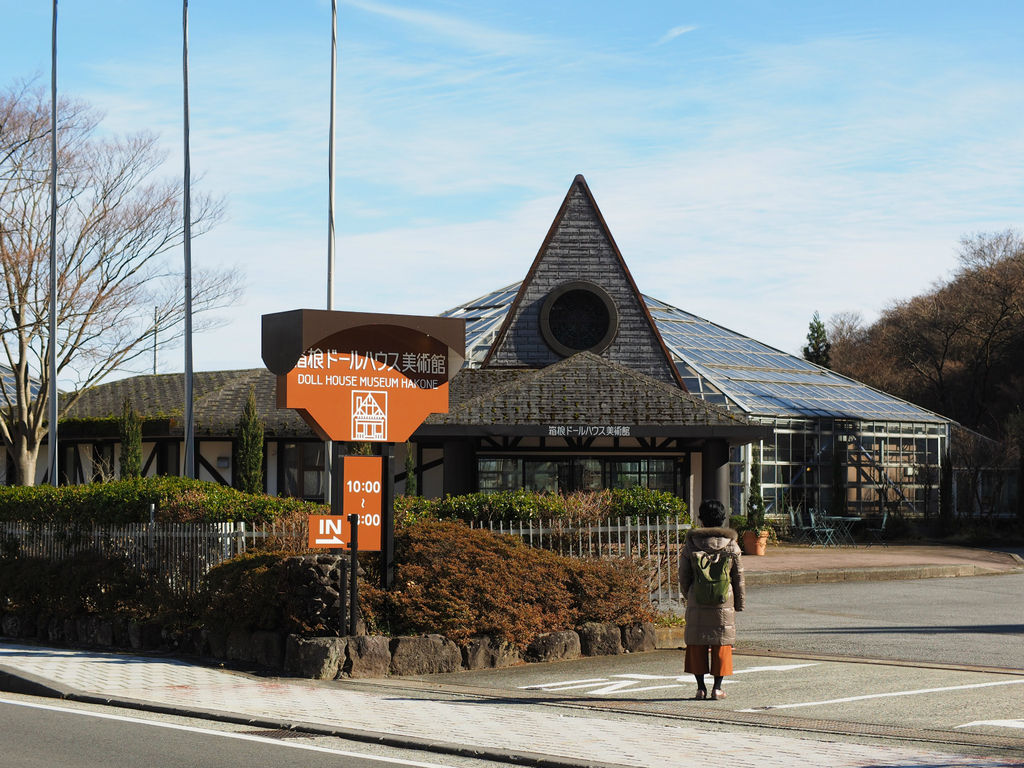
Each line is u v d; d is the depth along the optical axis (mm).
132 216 34031
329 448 17938
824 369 44375
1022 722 9203
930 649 14148
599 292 28719
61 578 15430
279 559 12797
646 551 15055
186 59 28234
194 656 13320
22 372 34875
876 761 7645
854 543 35781
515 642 12891
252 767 7719
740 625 16766
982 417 69938
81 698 10688
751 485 36469
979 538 37281
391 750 8398
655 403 24906
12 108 32344
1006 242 66625
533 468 26531
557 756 7898
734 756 7859
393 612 12750
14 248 33062
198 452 33000
